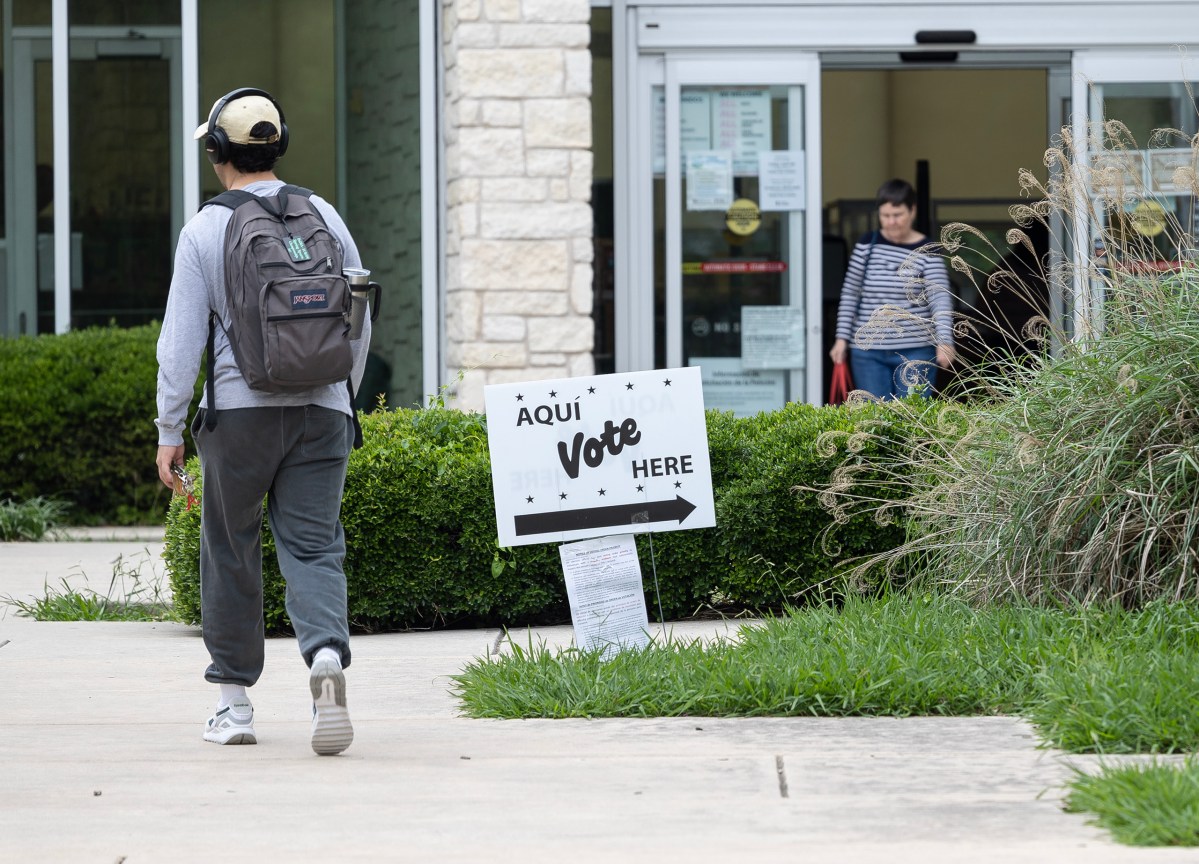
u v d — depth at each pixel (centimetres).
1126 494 1744
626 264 3403
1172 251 2666
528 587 2116
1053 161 2016
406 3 3328
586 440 1764
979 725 1477
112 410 3186
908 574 2034
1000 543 1844
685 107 3406
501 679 1625
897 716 1521
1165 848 1087
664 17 3378
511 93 3155
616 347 3412
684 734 1463
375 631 2127
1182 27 3453
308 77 3366
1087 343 1917
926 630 1702
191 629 2152
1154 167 2428
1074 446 1772
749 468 2150
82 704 1650
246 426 1375
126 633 2119
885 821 1165
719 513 2112
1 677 1798
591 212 3186
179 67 3353
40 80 3359
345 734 1366
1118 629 1639
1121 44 3453
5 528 3025
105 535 3094
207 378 1383
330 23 3362
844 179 4844
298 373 1336
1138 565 1772
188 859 1100
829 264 3803
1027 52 3453
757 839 1125
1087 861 1059
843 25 3409
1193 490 1739
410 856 1098
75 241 3353
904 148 4834
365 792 1273
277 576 2062
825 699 1539
